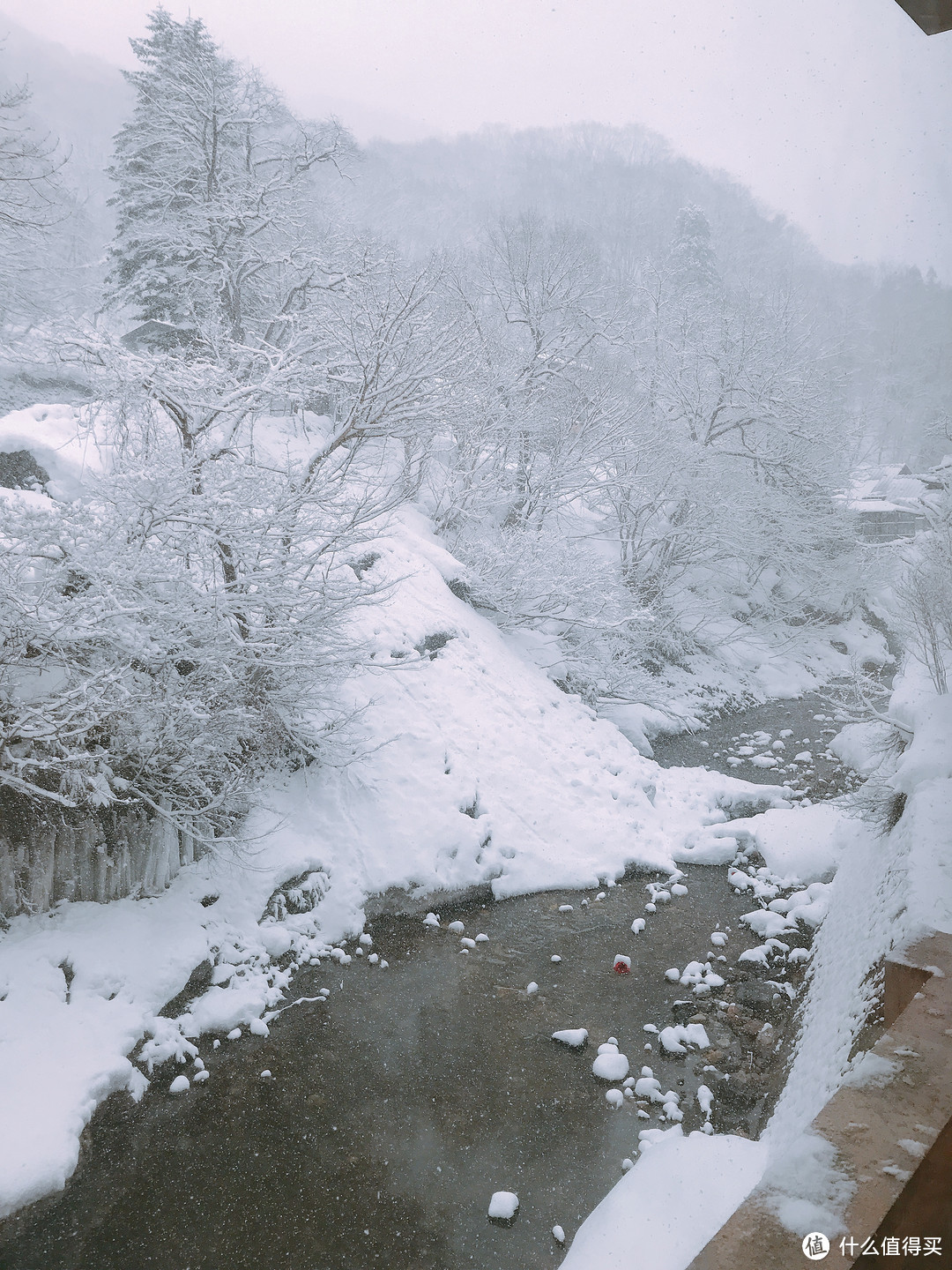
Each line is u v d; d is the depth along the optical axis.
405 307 9.57
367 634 12.73
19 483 10.65
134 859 8.03
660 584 23.25
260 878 9.02
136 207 21.95
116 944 7.46
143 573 7.68
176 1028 7.25
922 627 12.10
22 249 14.66
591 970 9.12
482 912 10.22
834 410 26.00
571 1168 6.21
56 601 7.20
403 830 10.48
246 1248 5.40
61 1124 5.88
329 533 9.23
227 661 8.48
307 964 8.70
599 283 24.09
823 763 17.45
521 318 21.86
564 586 17.58
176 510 7.97
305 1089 6.93
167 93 21.56
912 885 6.51
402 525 16.92
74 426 11.35
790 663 26.19
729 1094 7.09
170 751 8.02
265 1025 7.64
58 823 7.47
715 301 26.12
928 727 10.03
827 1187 1.54
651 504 22.44
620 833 12.08
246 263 20.72
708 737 19.47
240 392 8.71
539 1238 5.58
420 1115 6.71
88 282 17.42
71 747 7.39
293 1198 5.82
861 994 6.14
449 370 10.49
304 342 10.20
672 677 22.03
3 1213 5.31
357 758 10.50
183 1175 5.96
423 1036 7.75
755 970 9.19
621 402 20.58
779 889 11.25
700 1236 4.48
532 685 15.27
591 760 13.58
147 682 7.75
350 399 10.17
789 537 25.94
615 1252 4.43
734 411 26.11
